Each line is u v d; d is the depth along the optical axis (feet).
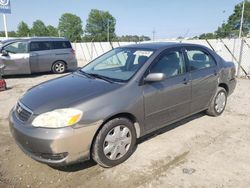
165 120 12.48
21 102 10.57
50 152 8.92
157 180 9.66
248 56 34.65
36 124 9.13
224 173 10.07
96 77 12.17
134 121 11.10
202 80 14.17
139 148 12.11
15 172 10.33
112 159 10.37
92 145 9.86
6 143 12.92
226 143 12.69
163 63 12.28
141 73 11.24
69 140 8.95
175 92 12.51
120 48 14.56
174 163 10.83
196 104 14.29
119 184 9.48
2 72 32.14
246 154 11.57
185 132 13.99
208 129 14.44
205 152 11.76
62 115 9.01
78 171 10.34
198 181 9.56
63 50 37.73
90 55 67.77
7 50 32.53
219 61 15.97
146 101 11.17
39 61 35.04
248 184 9.39
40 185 9.52
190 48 14.15
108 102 9.89
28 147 9.39
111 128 10.08
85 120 9.20
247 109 18.24
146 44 14.02
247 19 156.97
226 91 16.81
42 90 11.18
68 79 12.53
